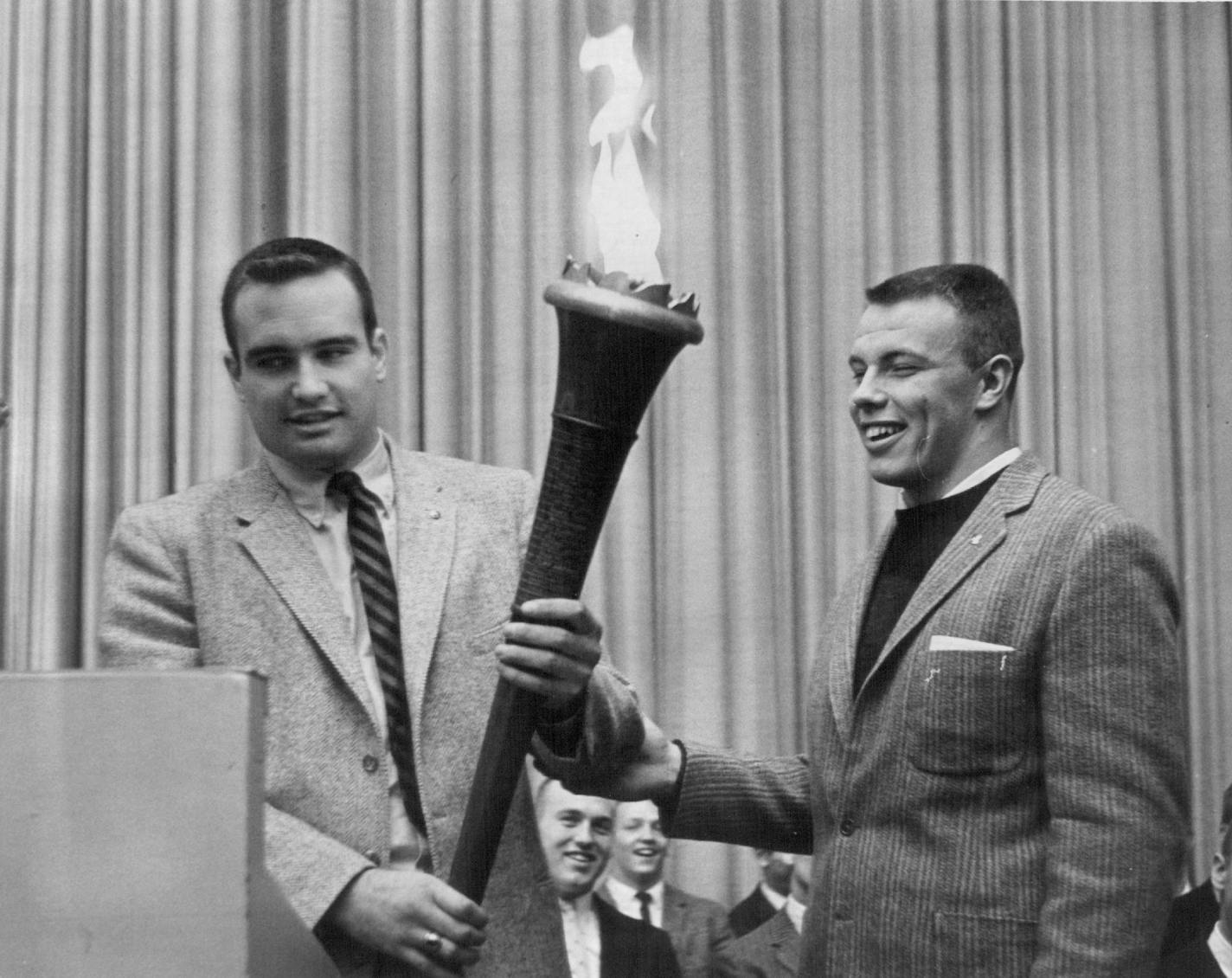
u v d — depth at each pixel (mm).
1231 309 3822
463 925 1777
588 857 3111
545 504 1697
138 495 3500
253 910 1377
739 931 3262
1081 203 3814
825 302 3721
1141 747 1977
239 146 3564
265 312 2016
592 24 3684
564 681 1716
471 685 1960
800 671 3617
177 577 2012
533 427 3592
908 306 2197
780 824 2277
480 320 3605
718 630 3582
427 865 1903
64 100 3559
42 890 1370
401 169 3613
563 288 1643
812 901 2133
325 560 2023
